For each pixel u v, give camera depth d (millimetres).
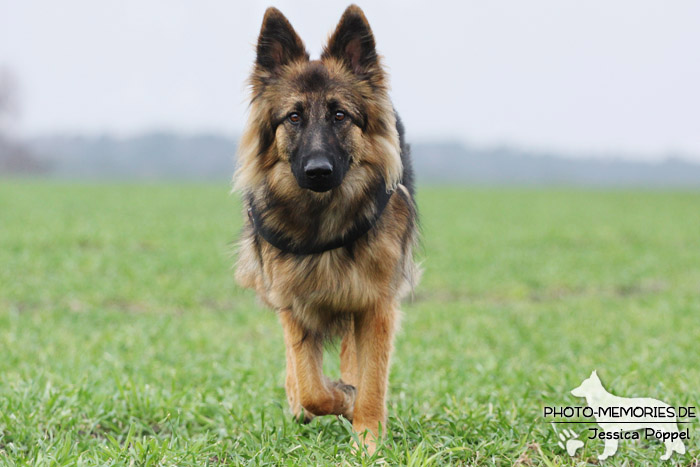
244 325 13609
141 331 12312
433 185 108500
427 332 12828
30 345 10969
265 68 6875
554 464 6004
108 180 108500
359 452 6145
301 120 6574
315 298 6738
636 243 29203
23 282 17156
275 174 6711
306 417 7309
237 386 8695
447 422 7211
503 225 35938
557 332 12742
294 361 6914
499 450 6484
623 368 9391
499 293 18281
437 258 23188
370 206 6578
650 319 13586
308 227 6594
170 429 7297
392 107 6898
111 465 5922
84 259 20672
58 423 7188
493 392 8242
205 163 197875
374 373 6770
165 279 18203
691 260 23734
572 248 27266
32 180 92188
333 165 6273
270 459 6328
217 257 22281
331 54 6836
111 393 8203
